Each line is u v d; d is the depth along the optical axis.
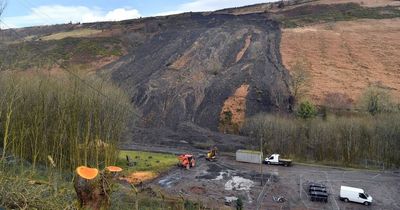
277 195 29.30
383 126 41.44
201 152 44.09
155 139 48.53
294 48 79.88
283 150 44.44
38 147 22.52
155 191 25.38
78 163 22.64
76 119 24.78
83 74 33.44
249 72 67.88
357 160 41.75
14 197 7.87
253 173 35.78
